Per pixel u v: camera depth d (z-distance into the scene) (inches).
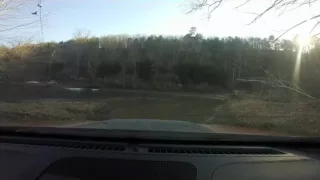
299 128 542.3
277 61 831.7
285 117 694.5
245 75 2112.5
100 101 1342.3
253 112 877.8
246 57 2000.5
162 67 3912.4
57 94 1571.1
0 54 965.2
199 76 3663.9
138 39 4158.5
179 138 196.5
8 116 593.9
